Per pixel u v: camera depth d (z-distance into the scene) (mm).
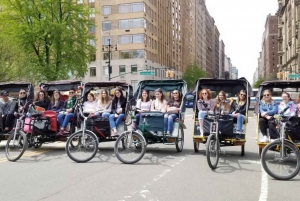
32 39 32250
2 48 27328
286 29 94000
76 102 9711
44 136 9477
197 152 9922
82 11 35156
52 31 31906
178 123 9445
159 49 72875
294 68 79312
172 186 6008
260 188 5914
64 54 34250
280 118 7250
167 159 8711
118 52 62562
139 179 6500
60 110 10211
